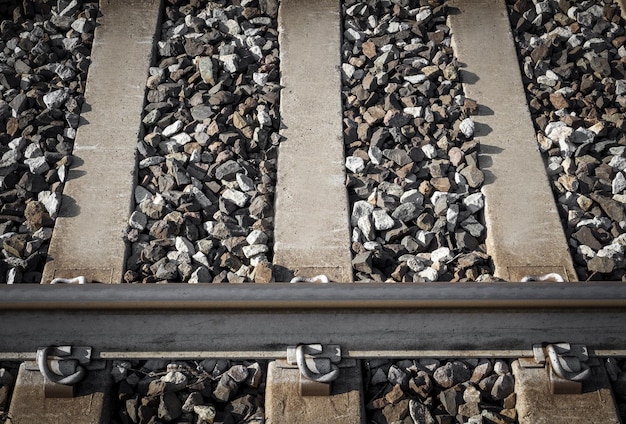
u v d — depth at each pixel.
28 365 3.49
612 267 3.93
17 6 5.29
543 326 3.53
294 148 4.50
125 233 4.12
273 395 3.44
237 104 4.74
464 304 3.50
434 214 4.22
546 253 4.05
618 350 3.52
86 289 3.53
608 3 5.28
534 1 5.30
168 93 4.75
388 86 4.79
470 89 4.82
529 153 4.49
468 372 3.54
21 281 3.94
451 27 5.17
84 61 4.94
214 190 4.32
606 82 4.86
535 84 4.87
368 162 4.43
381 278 3.94
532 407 3.41
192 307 3.50
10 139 4.55
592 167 4.43
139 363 3.56
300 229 4.14
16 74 4.90
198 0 5.28
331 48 5.02
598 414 3.39
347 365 3.51
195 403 3.43
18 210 4.22
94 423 3.37
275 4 5.27
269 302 3.49
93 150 4.49
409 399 3.46
